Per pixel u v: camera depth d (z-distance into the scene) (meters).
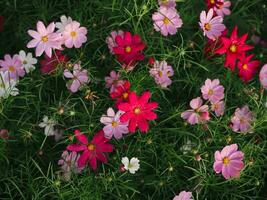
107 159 0.84
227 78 0.92
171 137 0.87
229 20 1.06
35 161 0.85
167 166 0.85
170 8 0.90
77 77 0.86
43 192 0.83
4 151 0.83
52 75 0.87
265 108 0.88
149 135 0.86
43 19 0.94
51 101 0.86
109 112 0.81
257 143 0.91
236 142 0.88
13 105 0.86
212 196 0.88
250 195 0.91
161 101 0.90
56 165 0.85
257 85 0.96
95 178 0.82
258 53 1.05
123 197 0.84
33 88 0.89
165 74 0.88
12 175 0.82
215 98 0.86
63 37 0.86
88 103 0.87
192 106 0.85
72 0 0.98
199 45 0.97
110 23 0.94
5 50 0.98
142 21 0.95
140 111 0.79
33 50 0.96
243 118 0.87
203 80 0.92
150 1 0.93
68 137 0.82
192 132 0.87
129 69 0.85
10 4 0.98
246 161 0.86
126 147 0.85
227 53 0.87
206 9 1.01
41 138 0.86
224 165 0.83
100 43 0.93
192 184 0.86
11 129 0.85
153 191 0.87
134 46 0.85
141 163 0.86
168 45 0.94
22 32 0.97
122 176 0.84
